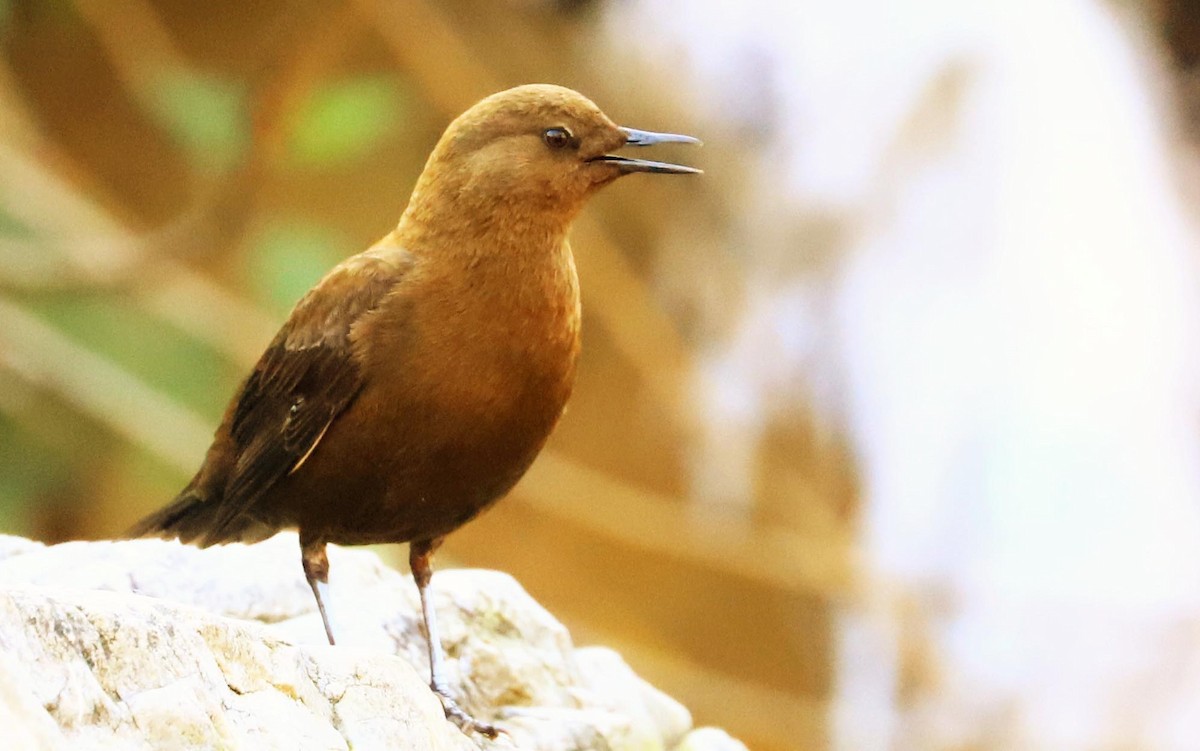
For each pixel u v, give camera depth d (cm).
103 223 1459
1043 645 1590
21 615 414
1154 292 1714
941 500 1658
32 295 1173
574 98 703
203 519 786
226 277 1294
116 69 1552
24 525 1232
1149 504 1647
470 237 676
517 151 684
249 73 1033
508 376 666
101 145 1553
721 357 1689
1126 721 1549
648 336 1678
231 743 447
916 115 1766
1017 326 1717
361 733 513
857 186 1752
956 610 1611
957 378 1698
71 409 1230
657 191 1733
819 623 1594
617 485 1606
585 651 783
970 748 1559
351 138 1027
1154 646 1583
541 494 1555
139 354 1213
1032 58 1784
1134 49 1783
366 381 669
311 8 1431
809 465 1658
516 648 730
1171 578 1611
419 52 1628
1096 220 1738
